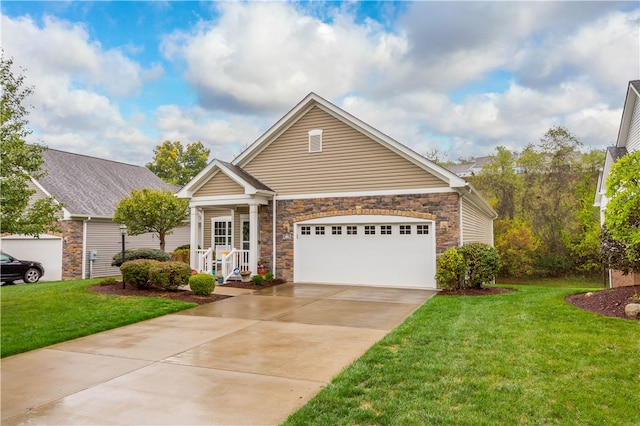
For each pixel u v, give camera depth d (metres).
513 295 10.77
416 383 4.68
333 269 14.47
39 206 11.05
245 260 16.28
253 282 13.88
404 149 13.48
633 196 8.31
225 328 7.95
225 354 6.21
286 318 8.77
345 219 14.33
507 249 28.78
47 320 8.54
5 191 9.57
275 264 15.27
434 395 4.35
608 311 7.93
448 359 5.46
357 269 14.14
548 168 30.30
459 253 12.26
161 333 7.63
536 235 30.08
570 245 28.55
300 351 6.29
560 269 29.69
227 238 17.75
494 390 4.44
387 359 5.60
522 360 5.34
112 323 8.32
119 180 24.89
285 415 4.08
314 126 14.97
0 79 10.78
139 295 11.45
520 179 31.08
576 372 4.89
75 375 5.42
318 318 8.71
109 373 5.48
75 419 4.09
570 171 29.72
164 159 43.34
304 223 14.91
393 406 4.09
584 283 28.23
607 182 8.91
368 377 4.93
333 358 5.91
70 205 19.11
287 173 15.29
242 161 15.94
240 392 4.70
